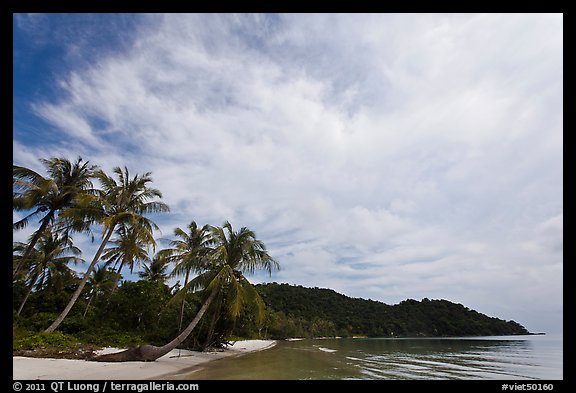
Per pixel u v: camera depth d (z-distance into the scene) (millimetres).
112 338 24953
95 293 36781
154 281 35125
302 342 57156
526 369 21438
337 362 22406
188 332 20266
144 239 23719
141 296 31594
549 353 34062
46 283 34406
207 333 27234
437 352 33312
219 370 17203
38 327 24281
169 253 34094
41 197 22453
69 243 32500
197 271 24484
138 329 30188
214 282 22000
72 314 31219
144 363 17672
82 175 24016
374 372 17906
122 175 24891
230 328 28109
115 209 24281
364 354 29984
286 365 19906
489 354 32031
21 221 23062
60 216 22078
